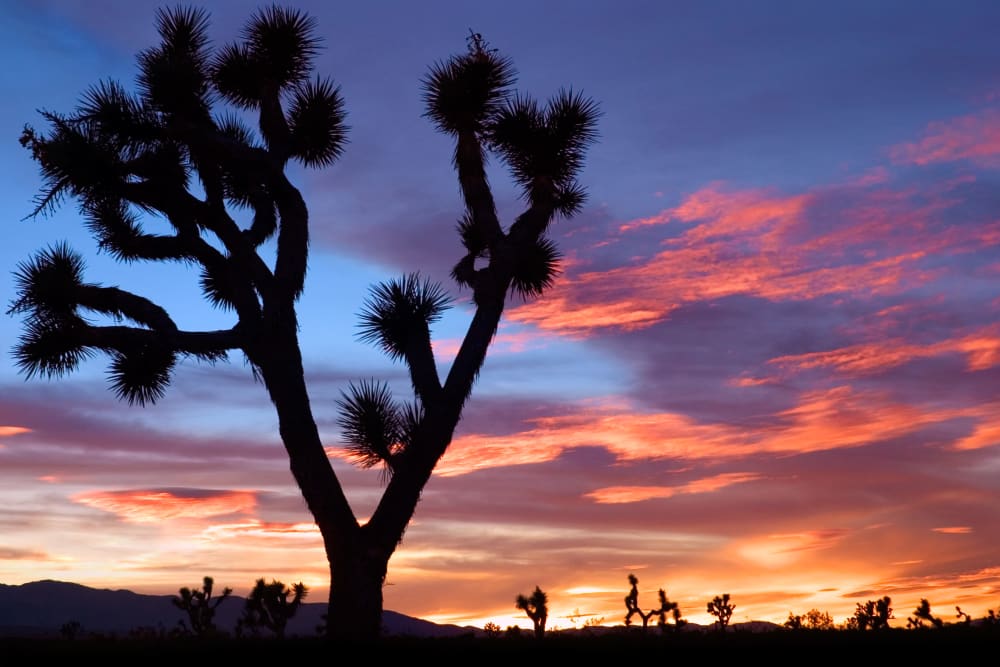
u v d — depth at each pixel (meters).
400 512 10.40
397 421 10.73
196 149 11.51
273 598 14.42
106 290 11.53
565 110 11.83
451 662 6.89
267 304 11.22
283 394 10.84
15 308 11.35
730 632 8.42
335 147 13.00
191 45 13.08
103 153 11.35
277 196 11.80
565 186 12.74
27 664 6.96
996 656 6.45
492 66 12.16
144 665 6.97
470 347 11.02
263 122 12.62
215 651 7.54
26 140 11.48
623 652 7.07
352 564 10.19
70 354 11.35
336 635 9.88
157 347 11.07
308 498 10.52
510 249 11.49
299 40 12.81
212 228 11.65
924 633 7.58
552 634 8.99
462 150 12.09
